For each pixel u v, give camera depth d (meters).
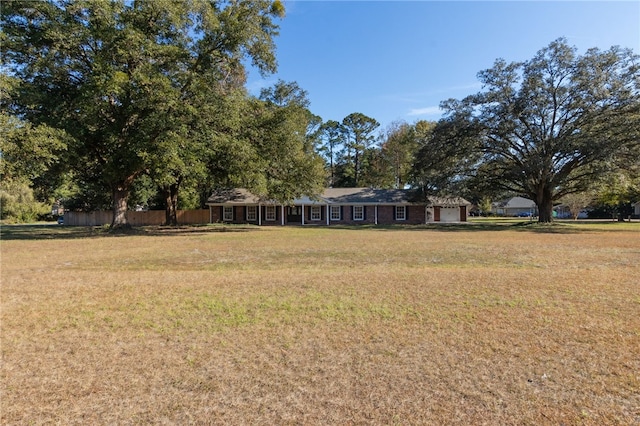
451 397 3.02
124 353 3.91
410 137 48.69
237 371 3.49
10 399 3.01
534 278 7.46
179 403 2.95
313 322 4.83
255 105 23.23
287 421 2.70
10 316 5.12
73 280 7.50
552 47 27.34
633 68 24.86
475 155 30.75
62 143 16.08
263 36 21.23
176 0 18.72
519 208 75.94
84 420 2.72
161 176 19.31
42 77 18.30
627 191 34.34
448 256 11.24
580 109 26.64
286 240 17.19
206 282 7.23
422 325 4.70
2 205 44.56
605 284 6.94
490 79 28.97
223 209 38.41
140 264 9.95
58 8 17.89
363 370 3.50
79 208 41.28
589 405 2.90
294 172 26.53
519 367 3.54
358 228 28.50
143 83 17.02
